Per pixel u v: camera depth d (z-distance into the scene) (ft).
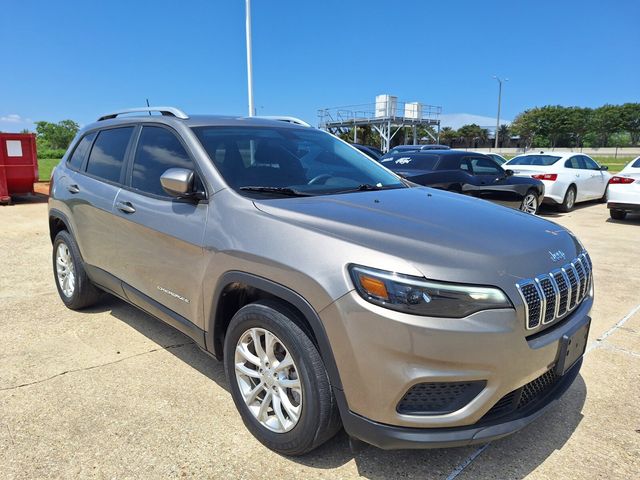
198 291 9.68
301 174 11.00
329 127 125.18
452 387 7.07
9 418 9.54
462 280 7.02
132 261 11.71
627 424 9.63
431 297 6.87
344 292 7.20
